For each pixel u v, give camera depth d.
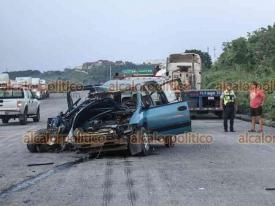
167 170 12.18
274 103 26.81
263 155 14.48
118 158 14.45
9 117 29.75
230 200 8.92
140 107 14.93
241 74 41.97
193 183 10.51
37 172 12.21
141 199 9.12
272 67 41.47
